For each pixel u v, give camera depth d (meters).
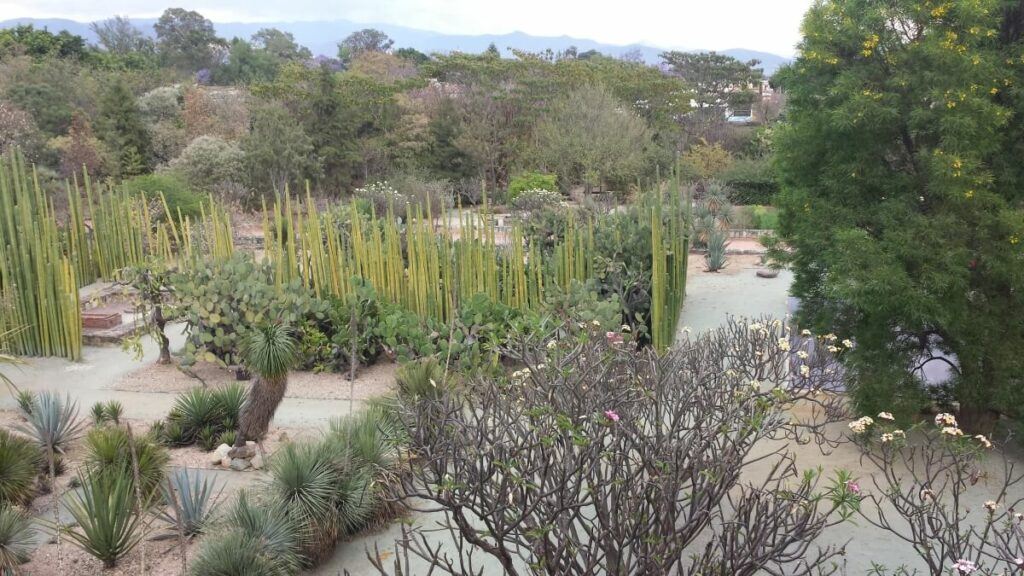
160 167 41.22
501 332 15.28
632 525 6.71
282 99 43.72
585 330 8.87
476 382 9.64
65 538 8.99
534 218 23.19
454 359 14.55
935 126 11.41
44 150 37.62
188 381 15.39
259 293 15.46
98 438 10.05
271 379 10.95
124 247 23.25
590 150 40.19
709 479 6.54
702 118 56.41
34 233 16.56
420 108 47.97
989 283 11.78
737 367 9.64
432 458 6.67
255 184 38.75
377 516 9.77
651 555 6.36
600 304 14.94
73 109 45.56
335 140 43.41
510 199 39.72
